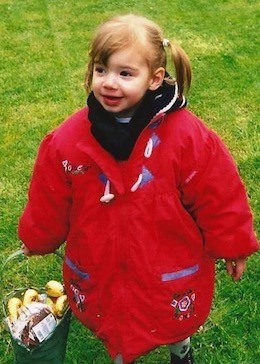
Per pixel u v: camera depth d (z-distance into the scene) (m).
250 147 4.34
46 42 6.39
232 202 2.23
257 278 3.20
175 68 2.18
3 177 4.17
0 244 3.57
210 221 2.25
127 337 2.32
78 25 6.81
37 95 5.28
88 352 2.89
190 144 2.15
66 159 2.21
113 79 2.05
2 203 3.92
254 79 5.32
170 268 2.25
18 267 3.40
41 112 5.01
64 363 2.86
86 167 2.19
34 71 5.73
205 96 5.06
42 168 2.28
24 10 7.28
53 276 3.33
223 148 2.23
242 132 4.54
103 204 2.20
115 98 2.06
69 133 2.22
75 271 2.34
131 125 2.11
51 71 5.72
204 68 5.56
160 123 2.16
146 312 2.29
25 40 6.47
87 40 6.40
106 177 2.17
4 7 7.39
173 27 6.55
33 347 2.50
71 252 2.33
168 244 2.24
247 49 5.92
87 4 7.38
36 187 2.32
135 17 2.12
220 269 3.26
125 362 2.37
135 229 2.18
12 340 2.56
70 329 2.98
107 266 2.25
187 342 2.67
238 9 6.91
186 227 2.24
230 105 4.93
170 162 2.14
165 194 2.17
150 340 2.32
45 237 2.39
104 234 2.21
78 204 2.24
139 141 2.14
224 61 5.69
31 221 2.38
